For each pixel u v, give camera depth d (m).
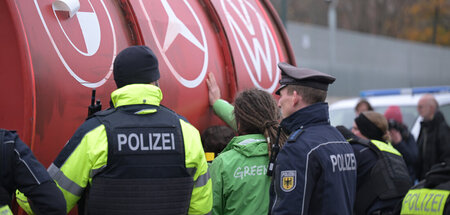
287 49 5.67
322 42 30.47
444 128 7.52
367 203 4.62
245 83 4.50
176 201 2.87
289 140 3.26
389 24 51.59
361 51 34.31
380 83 36.31
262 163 3.52
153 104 2.92
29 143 2.64
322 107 3.43
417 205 3.15
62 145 2.85
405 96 10.20
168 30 3.74
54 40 2.84
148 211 2.78
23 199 2.71
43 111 2.71
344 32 32.75
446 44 50.88
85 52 3.02
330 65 31.08
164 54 3.61
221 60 4.32
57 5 2.92
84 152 2.69
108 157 2.72
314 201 3.22
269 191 3.37
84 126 2.75
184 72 3.76
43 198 2.50
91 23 3.14
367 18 50.84
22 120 2.68
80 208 2.89
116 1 3.47
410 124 9.22
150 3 3.69
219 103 4.00
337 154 3.31
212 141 3.85
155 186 2.80
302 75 3.37
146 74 2.94
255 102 3.60
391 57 37.81
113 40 3.28
